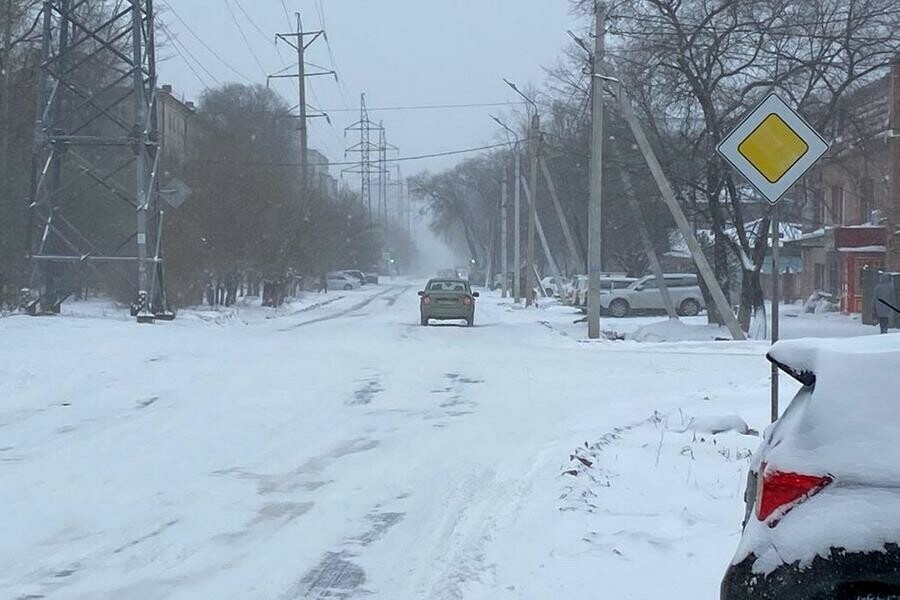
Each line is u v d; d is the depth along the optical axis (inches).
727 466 426.6
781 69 1282.0
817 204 1946.4
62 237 1317.7
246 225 1889.8
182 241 1681.8
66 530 336.2
